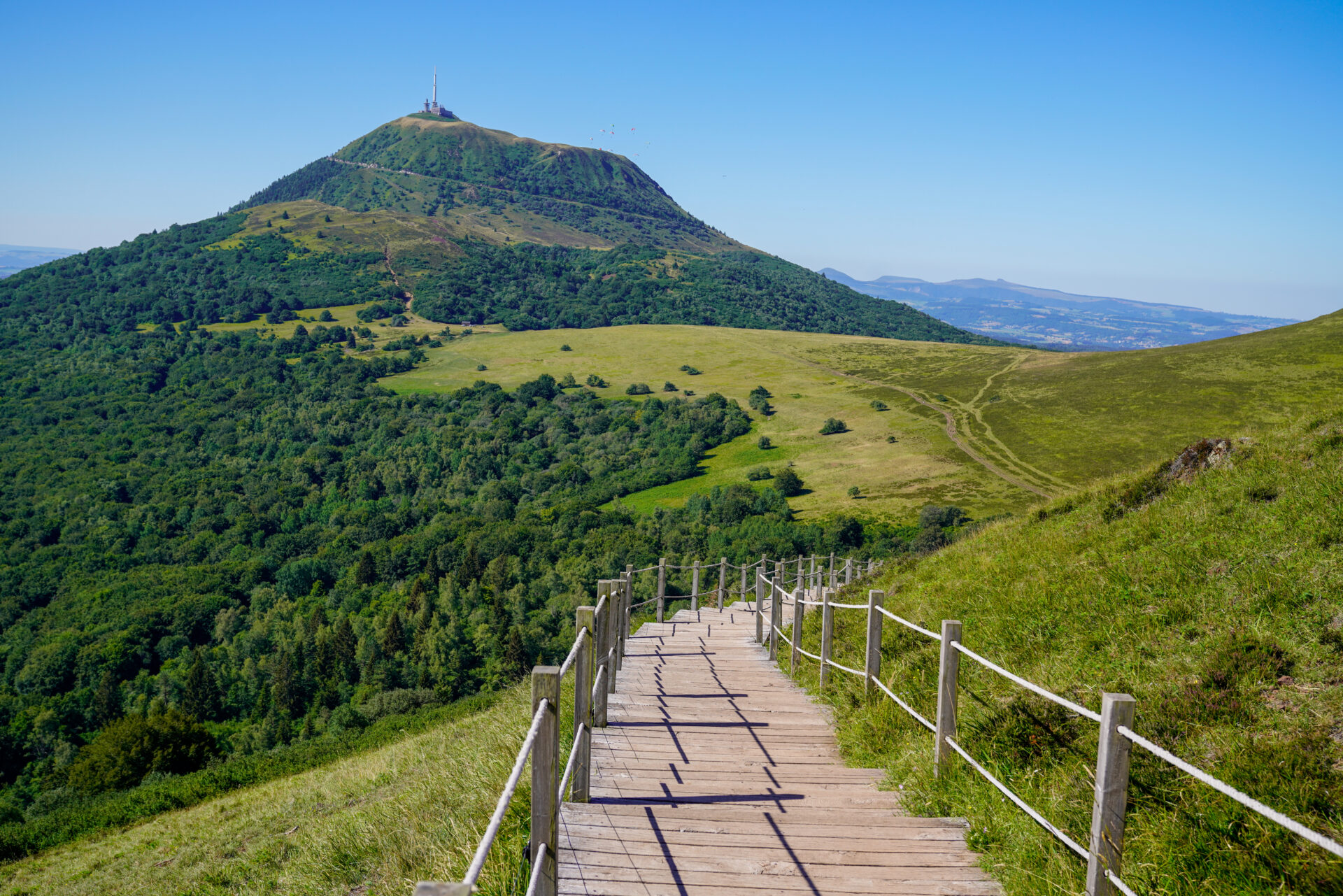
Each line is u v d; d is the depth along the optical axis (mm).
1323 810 3455
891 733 5805
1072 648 5930
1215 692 4547
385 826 5883
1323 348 102500
